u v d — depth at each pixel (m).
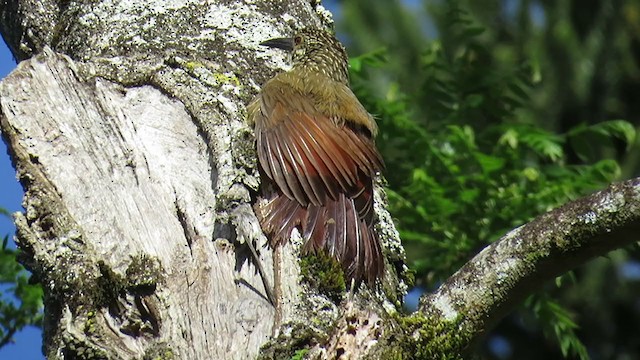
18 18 12.27
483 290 8.96
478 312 8.95
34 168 10.01
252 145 10.22
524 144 16.86
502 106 17.52
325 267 9.35
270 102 10.67
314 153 10.30
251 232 9.47
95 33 11.34
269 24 11.62
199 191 9.87
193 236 9.56
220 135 10.09
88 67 10.53
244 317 9.12
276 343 8.85
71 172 9.98
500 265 9.00
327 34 12.26
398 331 8.73
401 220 16.16
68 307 9.31
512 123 17.34
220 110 10.38
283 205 9.91
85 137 10.15
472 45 17.56
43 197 9.84
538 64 19.23
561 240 8.94
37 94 10.29
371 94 16.33
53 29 11.99
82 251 9.57
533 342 20.98
